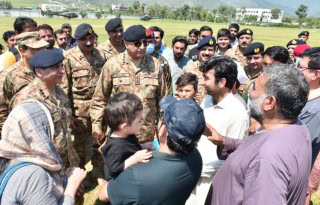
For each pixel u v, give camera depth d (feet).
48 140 5.16
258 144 4.45
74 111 12.92
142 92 10.64
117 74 10.55
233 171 4.62
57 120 7.79
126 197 4.89
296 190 4.25
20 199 4.54
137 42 9.82
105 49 15.06
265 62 12.67
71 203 5.33
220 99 7.88
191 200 8.19
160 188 4.75
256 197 3.95
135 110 5.76
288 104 4.39
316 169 9.78
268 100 4.56
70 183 5.81
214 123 7.63
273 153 4.08
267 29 215.10
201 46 14.46
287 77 4.43
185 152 4.95
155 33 19.15
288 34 152.46
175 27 171.01
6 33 18.54
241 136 7.64
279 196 3.85
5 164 4.89
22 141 4.85
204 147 8.09
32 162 4.81
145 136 11.03
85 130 13.29
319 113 7.89
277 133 4.42
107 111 5.85
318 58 8.06
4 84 9.93
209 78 7.68
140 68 10.69
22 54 9.93
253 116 4.95
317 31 214.90
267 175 3.94
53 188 5.02
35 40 9.46
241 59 19.48
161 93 11.54
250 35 18.95
